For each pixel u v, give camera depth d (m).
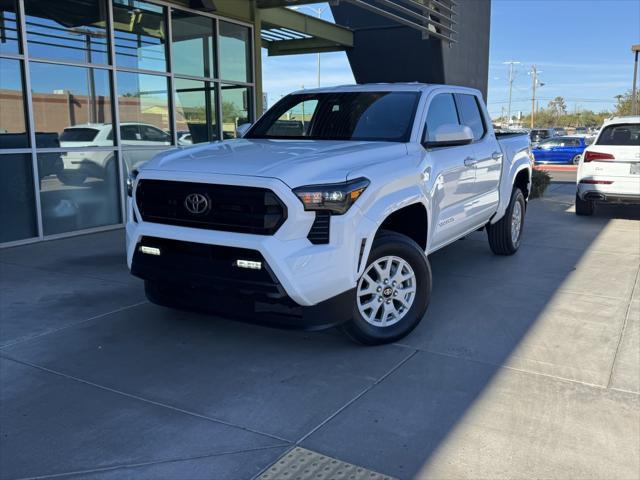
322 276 3.81
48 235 8.20
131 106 9.34
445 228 5.36
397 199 4.31
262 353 4.34
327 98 5.77
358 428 3.29
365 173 4.09
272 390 3.74
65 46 8.24
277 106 6.04
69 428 3.28
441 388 3.77
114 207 9.17
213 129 11.07
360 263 4.03
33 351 4.33
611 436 3.20
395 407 3.52
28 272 6.44
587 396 3.66
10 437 3.18
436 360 4.21
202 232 3.97
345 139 5.17
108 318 5.03
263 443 3.13
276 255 3.71
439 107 5.63
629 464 2.94
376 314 4.49
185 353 4.32
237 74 11.51
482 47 19.67
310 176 3.86
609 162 10.12
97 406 3.53
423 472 2.88
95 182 8.85
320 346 4.47
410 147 4.83
